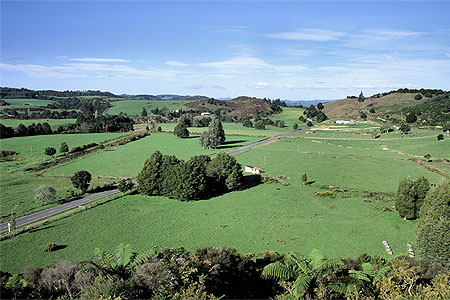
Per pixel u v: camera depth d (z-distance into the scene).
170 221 60.00
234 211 65.00
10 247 49.16
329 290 19.69
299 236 51.47
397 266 25.92
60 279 25.81
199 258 27.92
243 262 29.91
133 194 78.00
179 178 72.06
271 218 60.31
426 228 37.97
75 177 78.44
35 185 87.19
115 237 52.81
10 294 23.59
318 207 66.06
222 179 80.44
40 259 45.09
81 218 61.81
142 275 18.80
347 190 77.69
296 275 21.23
